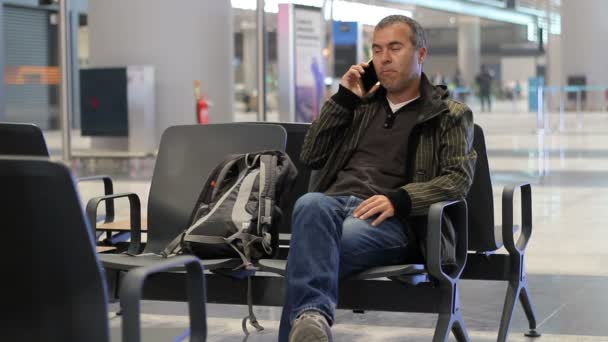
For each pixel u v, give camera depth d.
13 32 29.25
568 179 14.65
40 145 4.67
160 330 3.58
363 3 25.86
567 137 25.17
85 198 12.26
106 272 4.94
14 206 2.69
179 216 5.40
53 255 2.74
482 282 7.39
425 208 4.61
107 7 18.17
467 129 4.79
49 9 30.47
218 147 5.41
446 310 4.55
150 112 17.91
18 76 29.55
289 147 5.77
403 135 4.87
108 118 17.81
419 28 4.89
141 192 12.95
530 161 17.89
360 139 4.97
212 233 4.80
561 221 10.45
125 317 2.92
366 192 4.82
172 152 5.52
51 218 2.70
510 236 5.28
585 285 7.14
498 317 6.21
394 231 4.61
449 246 4.57
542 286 7.13
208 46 18.50
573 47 38.75
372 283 4.69
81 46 32.38
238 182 4.96
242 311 6.46
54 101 31.08
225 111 18.91
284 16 17.73
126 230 5.80
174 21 18.14
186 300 4.97
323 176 5.01
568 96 39.25
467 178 4.70
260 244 4.79
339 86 5.03
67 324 2.79
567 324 5.98
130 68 17.62
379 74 4.85
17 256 2.74
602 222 10.32
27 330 2.81
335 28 25.28
